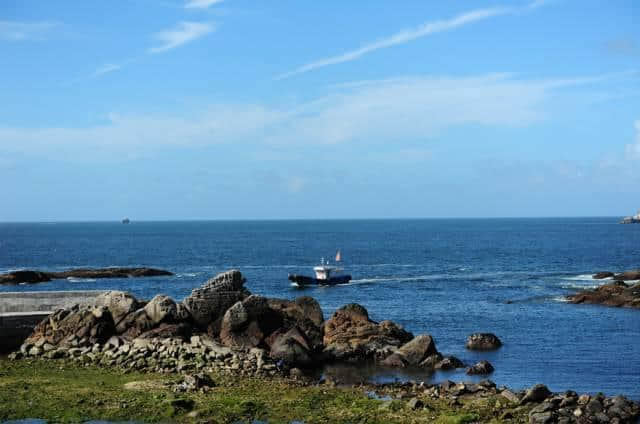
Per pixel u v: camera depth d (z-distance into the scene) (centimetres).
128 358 3459
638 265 12550
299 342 3872
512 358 4216
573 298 7338
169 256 15725
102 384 2981
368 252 16912
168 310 3866
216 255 16012
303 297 4612
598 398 2777
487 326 5619
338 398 2847
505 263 13250
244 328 3900
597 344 4741
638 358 4228
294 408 2672
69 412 2550
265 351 3756
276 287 9319
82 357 3519
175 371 3294
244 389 2972
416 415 2598
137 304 3944
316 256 15500
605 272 10319
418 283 9625
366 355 4038
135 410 2583
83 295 4269
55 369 3294
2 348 3766
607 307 6850
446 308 6850
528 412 2648
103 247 19525
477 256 15212
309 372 3641
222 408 2625
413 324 5762
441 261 13888
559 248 17800
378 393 3025
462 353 4388
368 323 4412
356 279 10275
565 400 2722
